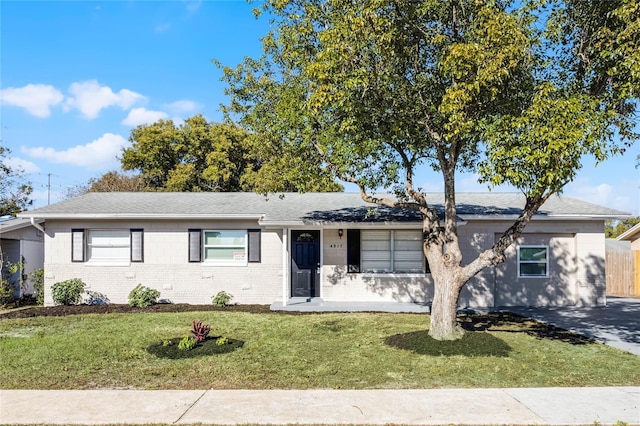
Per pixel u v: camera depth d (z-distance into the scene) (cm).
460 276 997
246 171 3177
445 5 925
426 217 1093
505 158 786
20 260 1841
